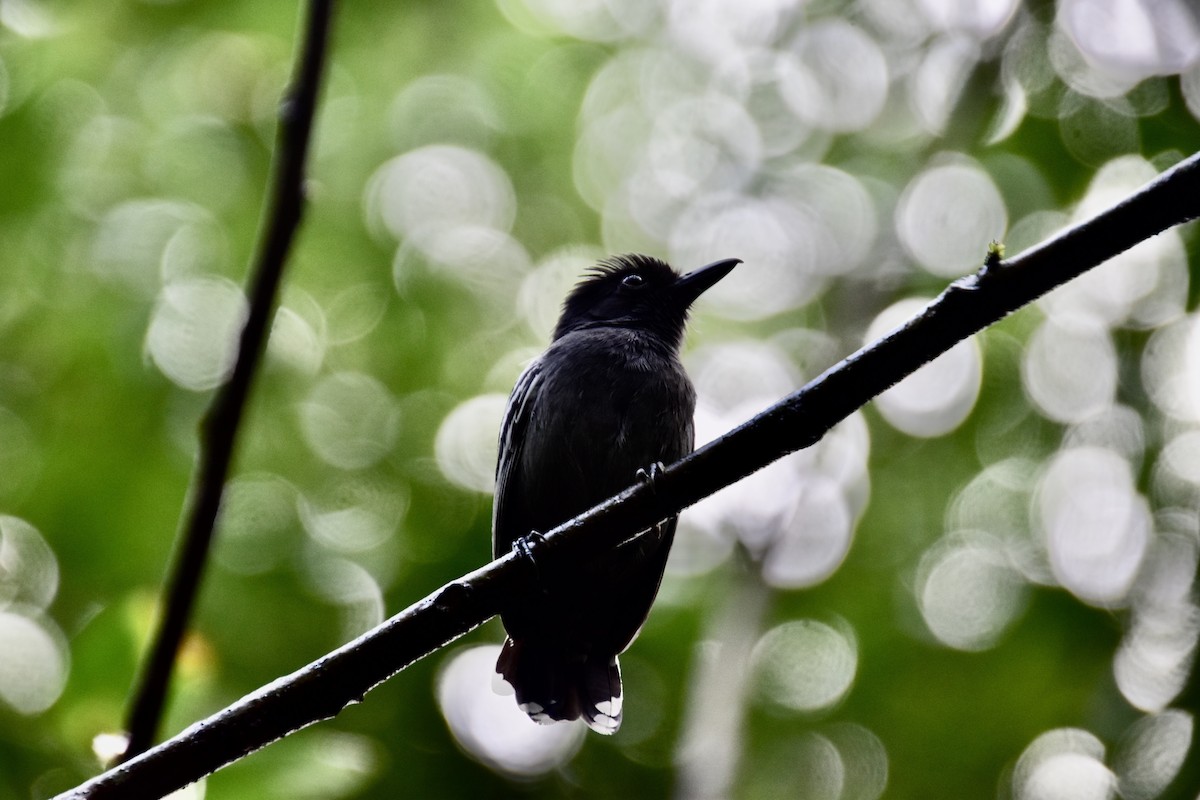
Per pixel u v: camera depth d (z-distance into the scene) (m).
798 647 12.68
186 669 6.38
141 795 5.39
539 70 14.66
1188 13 13.16
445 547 12.67
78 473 11.88
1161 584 12.89
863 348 5.84
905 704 12.55
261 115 12.89
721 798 9.60
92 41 12.32
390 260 13.68
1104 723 12.34
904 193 13.96
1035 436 13.53
